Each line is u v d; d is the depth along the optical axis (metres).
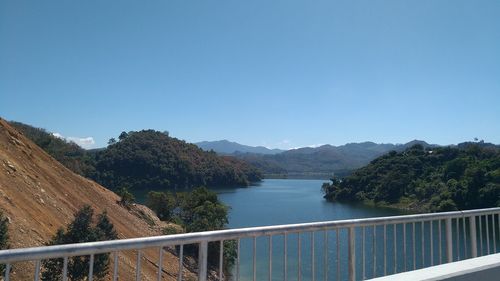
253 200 145.25
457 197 84.56
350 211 105.69
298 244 3.97
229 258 26.05
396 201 115.38
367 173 136.62
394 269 4.73
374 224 4.51
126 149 159.25
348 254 4.34
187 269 28.83
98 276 12.52
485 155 113.88
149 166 158.25
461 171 105.50
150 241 3.13
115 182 143.62
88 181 46.53
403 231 4.95
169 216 64.38
